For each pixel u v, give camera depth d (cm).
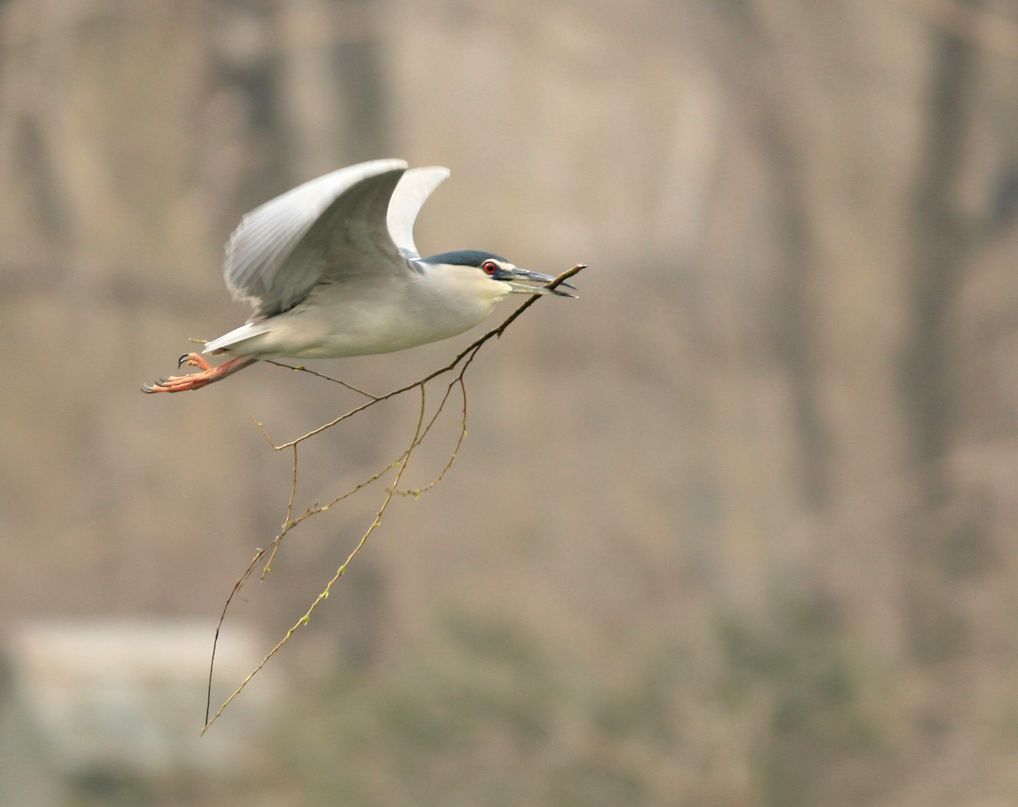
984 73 2389
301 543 2262
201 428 2355
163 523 2327
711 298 2441
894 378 2369
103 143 2416
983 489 2052
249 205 2464
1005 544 1970
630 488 2236
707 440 2305
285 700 1580
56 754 1543
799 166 2425
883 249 2403
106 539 2330
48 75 2400
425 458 2255
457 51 2638
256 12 2473
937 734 1512
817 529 2081
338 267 699
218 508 2333
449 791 1471
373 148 2553
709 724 1467
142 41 2398
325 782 1470
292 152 2491
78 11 2347
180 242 2398
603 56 2592
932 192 2392
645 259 2525
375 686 1568
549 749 1477
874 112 2434
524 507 2194
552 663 1536
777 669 1508
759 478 2286
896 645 1809
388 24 2550
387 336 713
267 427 2328
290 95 2503
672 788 1442
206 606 2272
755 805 1441
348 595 2219
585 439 2281
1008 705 1502
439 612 1638
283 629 2227
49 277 2333
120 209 2405
